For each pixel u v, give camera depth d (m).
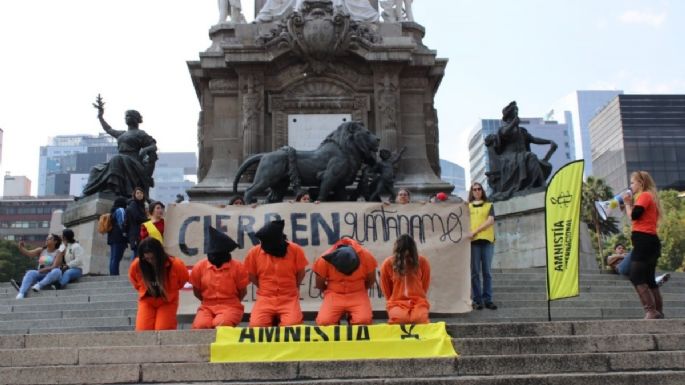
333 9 25.05
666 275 17.81
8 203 126.81
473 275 13.50
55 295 16.19
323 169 18.34
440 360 8.41
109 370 8.23
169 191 168.12
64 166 191.75
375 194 20.53
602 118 142.00
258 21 25.55
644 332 9.67
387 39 24.89
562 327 9.59
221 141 24.80
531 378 7.95
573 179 11.32
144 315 10.27
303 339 9.00
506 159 23.12
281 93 24.88
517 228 22.25
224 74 25.25
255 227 12.70
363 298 10.33
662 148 131.25
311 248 12.60
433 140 25.62
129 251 21.48
